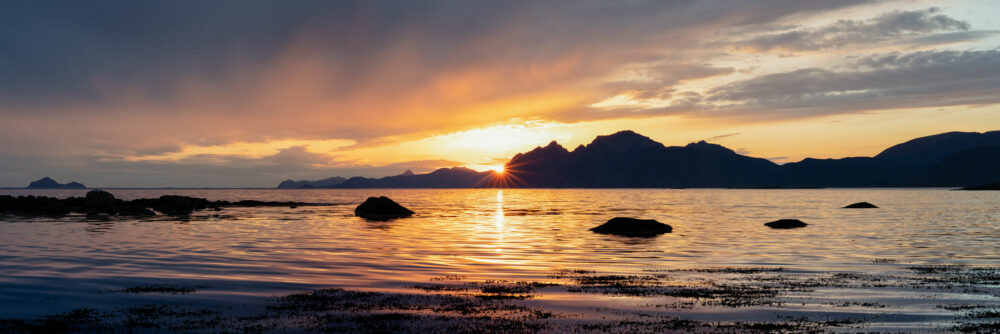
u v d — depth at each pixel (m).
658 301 18.83
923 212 81.44
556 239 41.84
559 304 18.36
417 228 52.91
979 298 19.28
